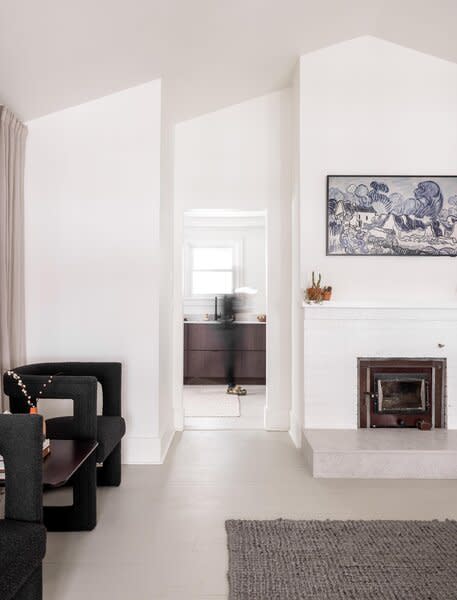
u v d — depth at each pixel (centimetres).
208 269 767
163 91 404
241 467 376
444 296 418
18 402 295
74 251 392
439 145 418
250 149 491
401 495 321
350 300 420
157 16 311
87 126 392
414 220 417
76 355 391
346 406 409
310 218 422
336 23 386
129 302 391
